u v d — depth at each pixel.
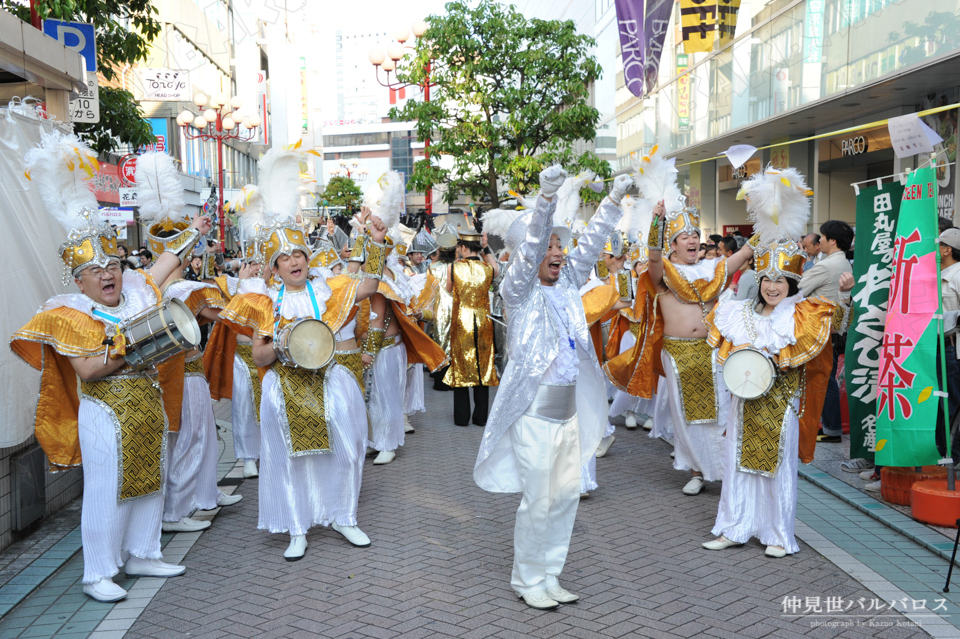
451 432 8.77
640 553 4.98
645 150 20.00
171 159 5.61
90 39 7.72
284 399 5.05
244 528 5.66
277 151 5.31
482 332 8.78
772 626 3.94
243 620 4.11
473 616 4.11
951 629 3.89
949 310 6.08
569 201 6.11
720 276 6.25
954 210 10.48
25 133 5.47
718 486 6.55
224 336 6.73
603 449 7.55
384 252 5.42
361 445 5.39
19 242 5.22
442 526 5.57
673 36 17.72
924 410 5.41
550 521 4.30
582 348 4.44
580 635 3.88
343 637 3.89
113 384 4.52
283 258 5.09
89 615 4.22
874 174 13.45
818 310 4.89
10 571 4.83
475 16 15.61
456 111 16.36
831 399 7.64
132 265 10.61
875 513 5.55
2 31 5.34
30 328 4.36
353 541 5.20
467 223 8.99
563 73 15.86
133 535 4.66
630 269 7.60
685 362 6.20
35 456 5.52
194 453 5.65
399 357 7.60
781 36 13.11
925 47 9.66
